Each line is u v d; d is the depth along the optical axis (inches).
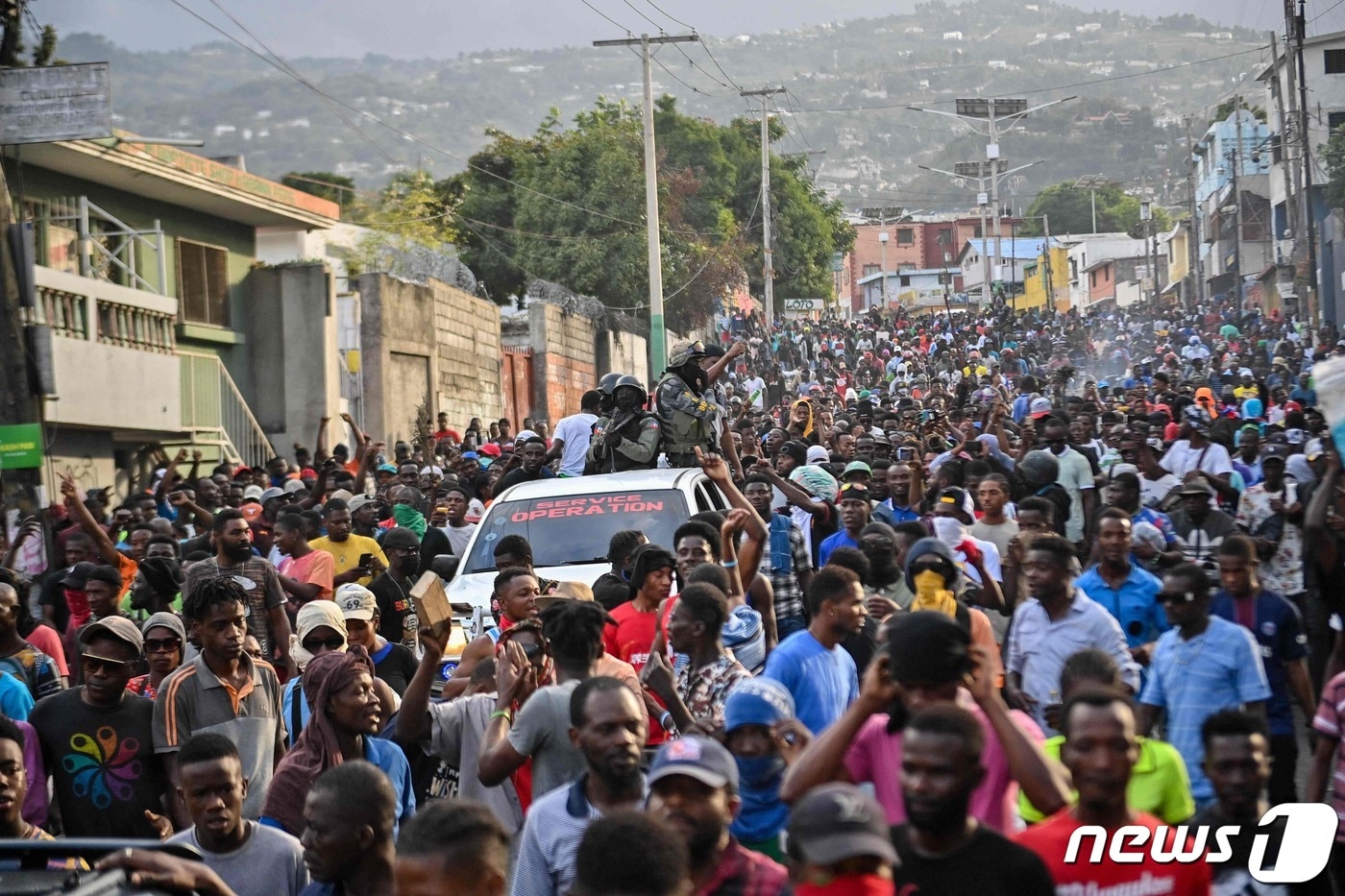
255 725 291.6
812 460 703.7
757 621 334.0
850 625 270.4
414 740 275.0
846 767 210.4
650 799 182.4
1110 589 356.8
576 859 147.3
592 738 207.8
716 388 607.2
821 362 2778.1
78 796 282.0
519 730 247.4
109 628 282.0
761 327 2773.1
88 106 578.2
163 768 287.0
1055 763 201.9
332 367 1205.7
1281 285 2918.3
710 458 355.3
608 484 504.4
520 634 268.1
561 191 2181.3
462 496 606.5
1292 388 1279.5
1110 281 5162.4
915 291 5930.1
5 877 166.4
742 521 344.8
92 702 284.4
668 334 2353.6
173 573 440.1
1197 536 475.8
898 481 557.6
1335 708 263.3
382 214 1504.7
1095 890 187.8
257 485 770.8
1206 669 293.7
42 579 524.1
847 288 6545.3
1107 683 239.1
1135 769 223.1
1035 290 4357.8
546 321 1717.5
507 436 1091.3
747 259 3179.1
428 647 266.8
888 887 150.7
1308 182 2023.9
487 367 1542.8
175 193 1045.2
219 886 175.9
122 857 172.2
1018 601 368.2
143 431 940.6
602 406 590.9
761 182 3206.2
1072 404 941.2
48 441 770.2
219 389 1061.8
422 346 1346.0
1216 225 3644.2
